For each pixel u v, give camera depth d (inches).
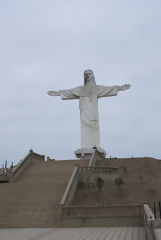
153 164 1729.8
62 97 2258.9
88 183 1309.1
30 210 1010.7
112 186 1369.3
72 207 935.7
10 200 1103.0
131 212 904.3
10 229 869.2
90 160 1544.0
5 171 1707.7
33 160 1748.3
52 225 912.3
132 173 1579.7
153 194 1304.1
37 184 1243.8
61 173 1435.8
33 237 687.7
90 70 2226.9
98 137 2129.7
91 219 911.7
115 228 844.0
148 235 553.9
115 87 2185.0
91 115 2149.4
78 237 671.1
